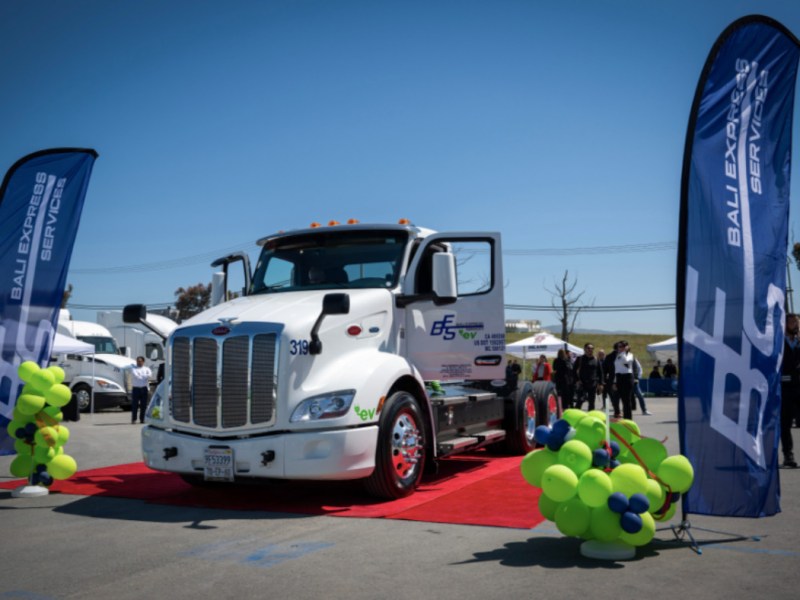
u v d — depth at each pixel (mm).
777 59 5441
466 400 8227
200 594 3945
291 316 6520
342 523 5691
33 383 7273
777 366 5168
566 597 3762
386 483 6480
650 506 4465
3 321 8859
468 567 4359
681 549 4719
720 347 4984
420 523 5629
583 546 4605
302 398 6273
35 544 5180
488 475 8047
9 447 8797
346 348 6750
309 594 3900
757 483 4961
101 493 7363
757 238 5215
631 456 4777
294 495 7043
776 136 5418
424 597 3818
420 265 8109
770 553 4590
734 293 5066
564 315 46219
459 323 7727
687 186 4961
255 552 4824
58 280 9320
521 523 5555
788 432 8445
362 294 7117
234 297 8508
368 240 7910
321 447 6141
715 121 5109
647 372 47875
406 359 7449
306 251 8109
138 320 7102
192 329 6656
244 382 6332
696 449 4875
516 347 28297
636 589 3869
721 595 3748
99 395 21266
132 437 13852
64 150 9430
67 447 12047
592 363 17844
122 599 3895
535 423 10398
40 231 9195
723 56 5133
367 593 3898
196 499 6953
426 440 7172
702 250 4988
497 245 7738
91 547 5062
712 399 4934
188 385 6602
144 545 5090
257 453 6180
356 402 6262
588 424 4711
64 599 3916
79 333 22453
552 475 4484
